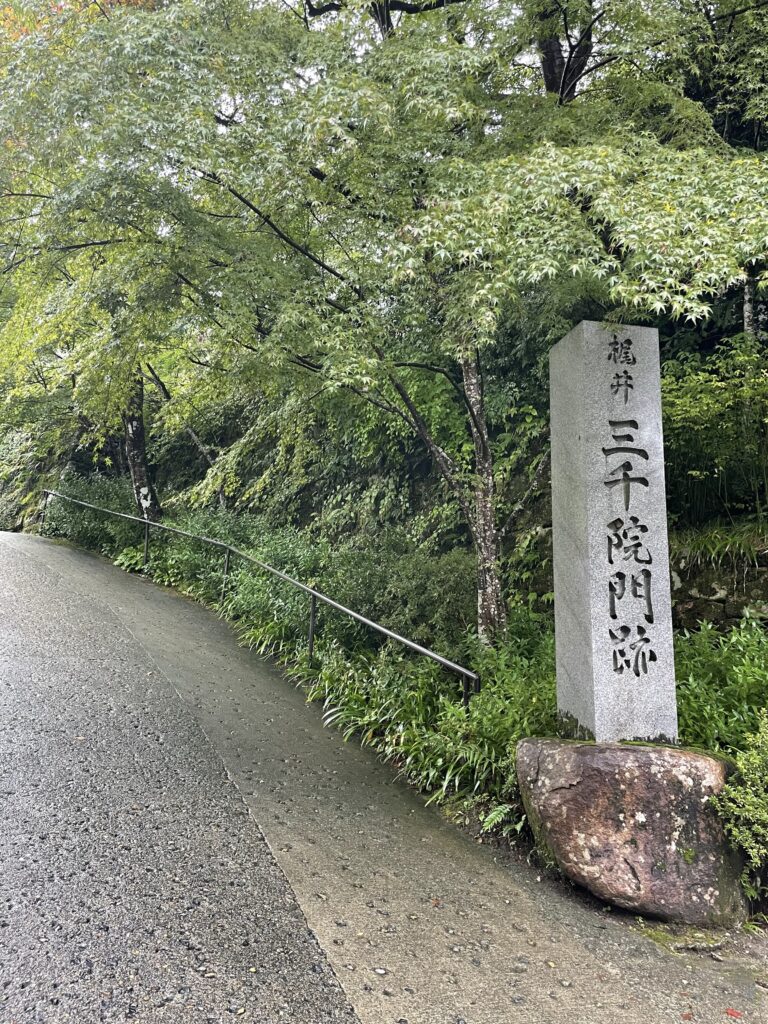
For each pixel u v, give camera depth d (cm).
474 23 596
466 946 307
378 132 494
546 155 439
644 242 371
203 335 783
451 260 462
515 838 400
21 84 483
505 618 596
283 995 266
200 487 1274
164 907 312
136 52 471
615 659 391
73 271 764
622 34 559
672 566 608
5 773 418
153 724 525
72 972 267
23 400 1255
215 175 500
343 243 548
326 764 498
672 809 341
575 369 419
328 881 349
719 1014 275
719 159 459
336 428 1006
